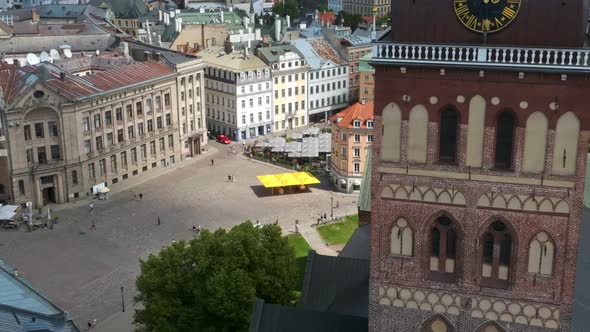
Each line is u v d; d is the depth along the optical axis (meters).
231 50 186.38
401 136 38.28
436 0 35.94
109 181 139.12
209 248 65.44
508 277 38.97
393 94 37.75
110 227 118.62
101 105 134.25
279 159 157.62
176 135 156.12
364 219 78.38
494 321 39.59
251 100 176.88
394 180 39.03
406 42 36.84
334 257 58.84
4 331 47.59
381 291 41.09
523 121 36.22
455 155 38.03
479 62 35.53
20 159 124.69
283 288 65.31
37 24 198.50
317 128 177.12
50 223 118.62
